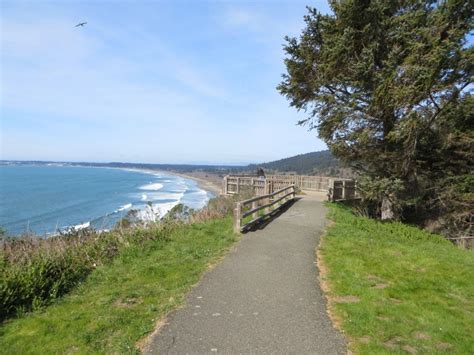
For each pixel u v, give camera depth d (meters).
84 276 6.78
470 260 8.36
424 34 10.70
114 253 8.20
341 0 12.62
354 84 11.81
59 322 4.84
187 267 7.31
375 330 4.48
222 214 13.98
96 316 5.00
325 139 14.79
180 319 4.87
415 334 4.43
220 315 5.00
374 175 13.65
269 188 17.28
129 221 11.33
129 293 5.86
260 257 8.09
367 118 13.00
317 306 5.32
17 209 35.84
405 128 11.41
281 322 4.76
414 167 14.17
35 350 4.11
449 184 14.18
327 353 3.98
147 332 4.51
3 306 5.15
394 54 10.97
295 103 15.70
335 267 7.30
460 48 10.23
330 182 18.41
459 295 5.84
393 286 6.13
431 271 7.12
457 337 4.32
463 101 12.27
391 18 11.62
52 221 28.34
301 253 8.48
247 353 3.98
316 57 13.96
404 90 10.60
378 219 14.70
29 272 5.80
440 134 13.62
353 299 5.62
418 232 12.09
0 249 7.62
